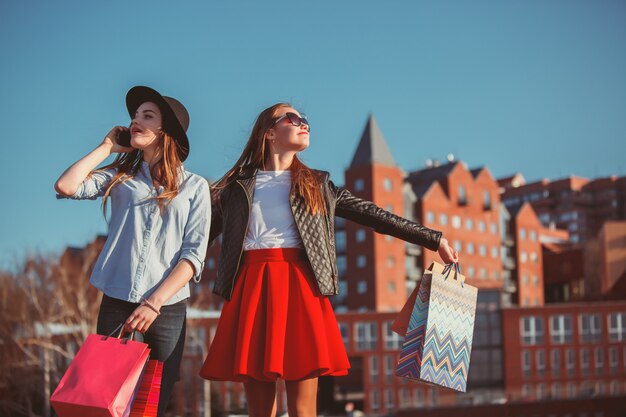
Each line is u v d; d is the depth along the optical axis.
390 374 72.31
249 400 4.46
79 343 43.53
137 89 4.37
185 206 4.30
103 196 4.30
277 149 4.66
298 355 4.25
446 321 4.41
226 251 4.49
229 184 4.64
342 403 76.19
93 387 3.60
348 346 72.56
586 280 106.88
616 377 75.50
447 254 4.57
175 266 4.21
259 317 4.33
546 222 168.25
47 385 41.44
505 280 104.00
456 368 4.40
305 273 4.41
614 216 165.38
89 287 47.66
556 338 76.31
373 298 82.38
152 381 3.75
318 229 4.45
